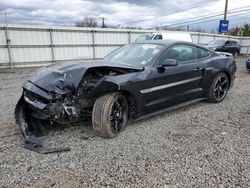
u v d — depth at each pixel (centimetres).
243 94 594
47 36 1442
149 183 223
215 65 476
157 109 390
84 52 1630
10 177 231
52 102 292
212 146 301
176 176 234
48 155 276
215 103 503
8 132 341
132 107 350
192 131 351
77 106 306
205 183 223
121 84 318
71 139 319
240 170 245
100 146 300
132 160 266
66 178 231
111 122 324
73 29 1539
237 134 340
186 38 1534
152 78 358
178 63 410
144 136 332
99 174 238
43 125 354
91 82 317
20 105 331
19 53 1353
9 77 954
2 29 1272
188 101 447
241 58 2066
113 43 1766
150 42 431
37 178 230
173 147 298
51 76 305
